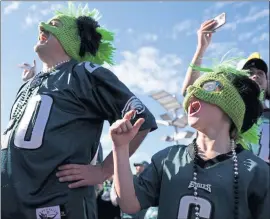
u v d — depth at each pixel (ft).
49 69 6.68
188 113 5.82
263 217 5.32
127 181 5.29
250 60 8.60
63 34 6.79
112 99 6.28
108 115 6.33
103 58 7.61
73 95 6.16
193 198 5.33
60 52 6.85
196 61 7.66
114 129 5.16
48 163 5.72
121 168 5.28
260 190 5.35
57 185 5.75
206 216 5.24
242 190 5.31
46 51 6.79
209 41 7.69
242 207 5.29
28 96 6.43
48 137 5.81
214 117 5.63
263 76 8.62
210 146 5.63
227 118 5.75
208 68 6.18
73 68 6.47
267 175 5.42
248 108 6.16
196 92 5.66
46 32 6.89
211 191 5.31
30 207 5.61
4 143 6.11
